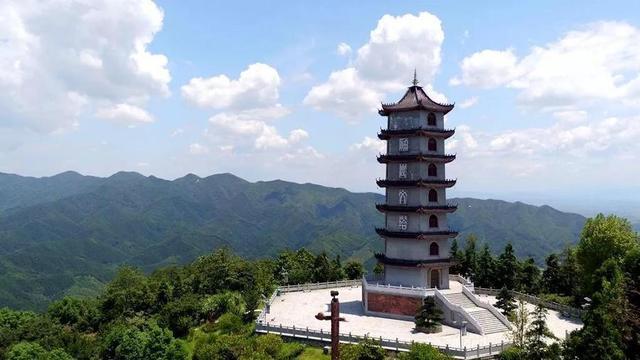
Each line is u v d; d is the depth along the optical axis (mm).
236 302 90312
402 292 81375
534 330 58438
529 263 109750
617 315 58562
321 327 75625
